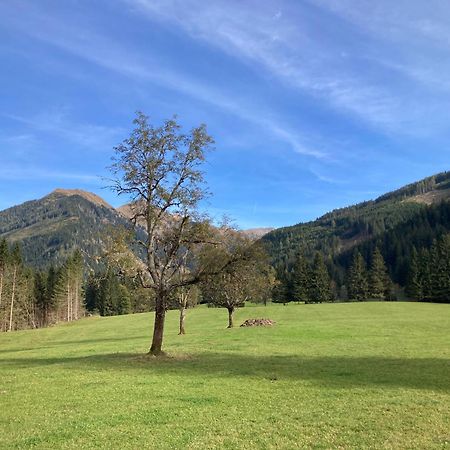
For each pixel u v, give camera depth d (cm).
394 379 2117
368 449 1128
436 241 14412
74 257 14425
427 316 7138
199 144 3144
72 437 1303
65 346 5000
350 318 7000
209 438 1259
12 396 1962
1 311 10044
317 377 2228
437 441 1183
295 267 14625
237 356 3119
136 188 3155
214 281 3319
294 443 1198
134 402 1752
